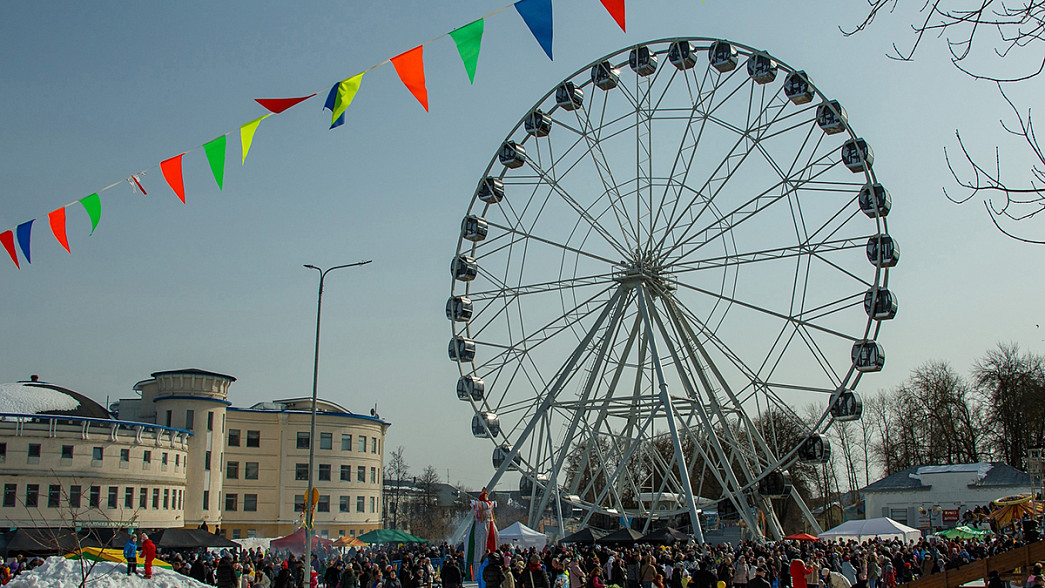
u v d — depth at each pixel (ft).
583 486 308.19
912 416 369.91
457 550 191.21
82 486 290.56
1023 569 101.65
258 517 378.94
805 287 180.55
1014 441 323.57
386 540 219.41
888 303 170.30
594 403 205.36
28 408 321.52
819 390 180.96
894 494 308.19
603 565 152.05
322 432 394.52
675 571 130.41
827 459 179.73
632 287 200.13
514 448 204.74
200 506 352.08
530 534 187.73
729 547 176.45
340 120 58.49
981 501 293.84
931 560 138.62
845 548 156.56
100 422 298.15
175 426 353.92
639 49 201.16
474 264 215.31
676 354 200.34
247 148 63.67
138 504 305.32
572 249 204.74
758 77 188.55
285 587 134.21
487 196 214.90
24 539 162.61
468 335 216.33
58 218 75.41
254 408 411.13
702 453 198.70
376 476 413.80
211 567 165.27
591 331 202.69
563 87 208.44
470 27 52.90
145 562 123.54
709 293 190.60
